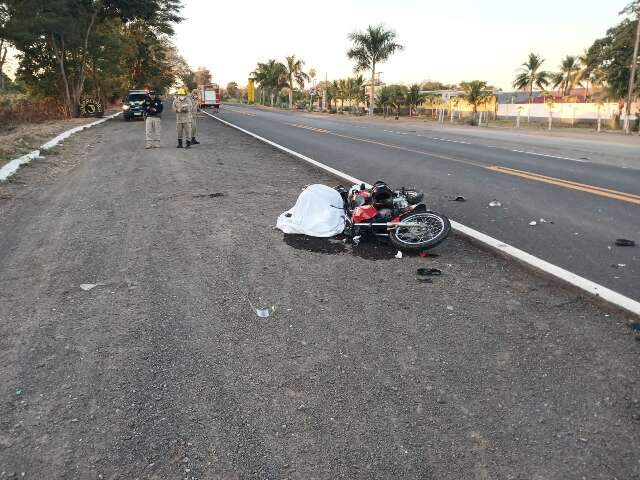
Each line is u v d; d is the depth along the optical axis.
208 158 14.39
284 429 3.05
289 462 2.79
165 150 16.11
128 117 33.84
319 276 5.46
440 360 3.80
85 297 4.88
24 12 26.20
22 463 2.78
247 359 3.81
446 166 13.77
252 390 3.43
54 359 3.80
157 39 58.28
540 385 3.48
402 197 6.52
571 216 8.04
